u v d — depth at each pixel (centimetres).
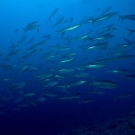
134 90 2445
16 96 2419
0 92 2284
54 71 1074
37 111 2103
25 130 1783
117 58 857
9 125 1892
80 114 1909
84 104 2180
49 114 2008
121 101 2089
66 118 1861
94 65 811
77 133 975
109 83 668
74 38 929
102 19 834
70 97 923
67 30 869
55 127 1727
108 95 2400
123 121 888
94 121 1548
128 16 755
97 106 2059
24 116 2042
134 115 902
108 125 991
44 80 1065
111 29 995
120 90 2547
